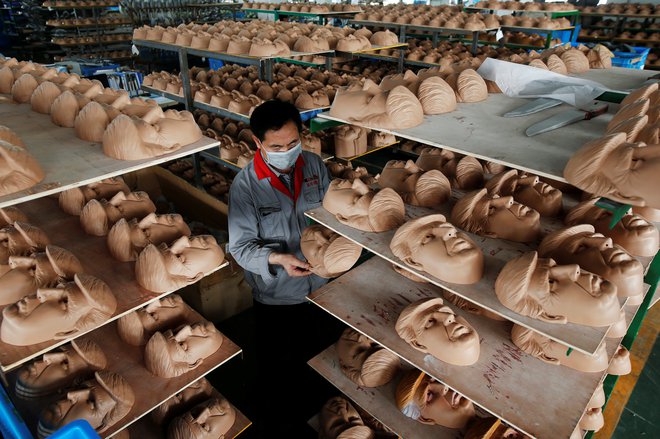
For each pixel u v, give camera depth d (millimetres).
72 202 2508
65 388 2053
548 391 1631
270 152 1979
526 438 1831
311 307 2498
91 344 2172
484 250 1716
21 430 1364
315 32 5242
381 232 1858
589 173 1277
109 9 10883
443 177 2008
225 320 3465
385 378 2217
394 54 6855
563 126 1758
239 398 2832
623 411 2717
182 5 9039
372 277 2279
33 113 2512
